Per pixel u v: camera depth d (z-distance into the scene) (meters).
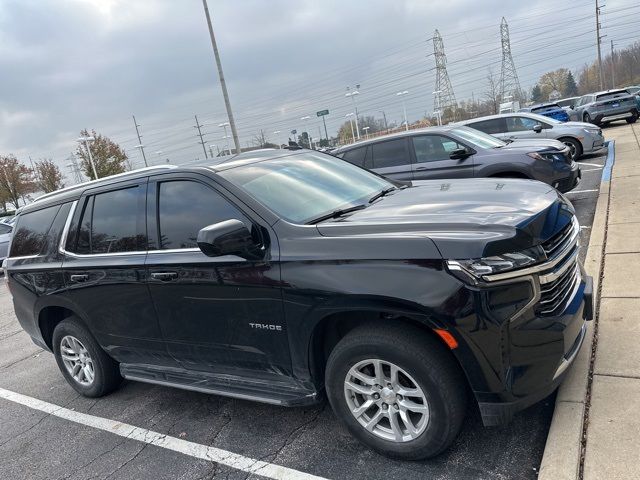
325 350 3.14
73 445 3.92
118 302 3.93
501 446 2.85
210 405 4.11
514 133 11.77
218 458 3.33
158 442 3.69
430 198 3.39
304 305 2.90
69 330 4.54
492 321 2.45
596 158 13.12
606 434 2.67
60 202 4.53
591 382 3.12
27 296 4.71
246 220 3.21
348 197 3.67
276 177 3.62
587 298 3.04
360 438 3.00
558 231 2.85
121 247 3.89
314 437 3.33
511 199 3.10
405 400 2.80
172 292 3.52
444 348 2.64
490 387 2.52
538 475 2.54
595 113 22.70
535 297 2.56
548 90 101.38
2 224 17.94
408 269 2.57
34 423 4.45
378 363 2.81
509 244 2.52
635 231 5.74
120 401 4.54
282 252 2.99
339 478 2.88
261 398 3.29
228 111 25.08
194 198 3.51
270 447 3.33
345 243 2.80
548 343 2.59
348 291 2.70
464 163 7.92
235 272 3.16
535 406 3.14
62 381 5.38
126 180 3.97
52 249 4.45
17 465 3.79
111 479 3.35
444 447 2.72
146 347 3.93
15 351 6.84
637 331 3.57
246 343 3.27
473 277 2.45
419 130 8.47
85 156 46.56
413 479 2.74
